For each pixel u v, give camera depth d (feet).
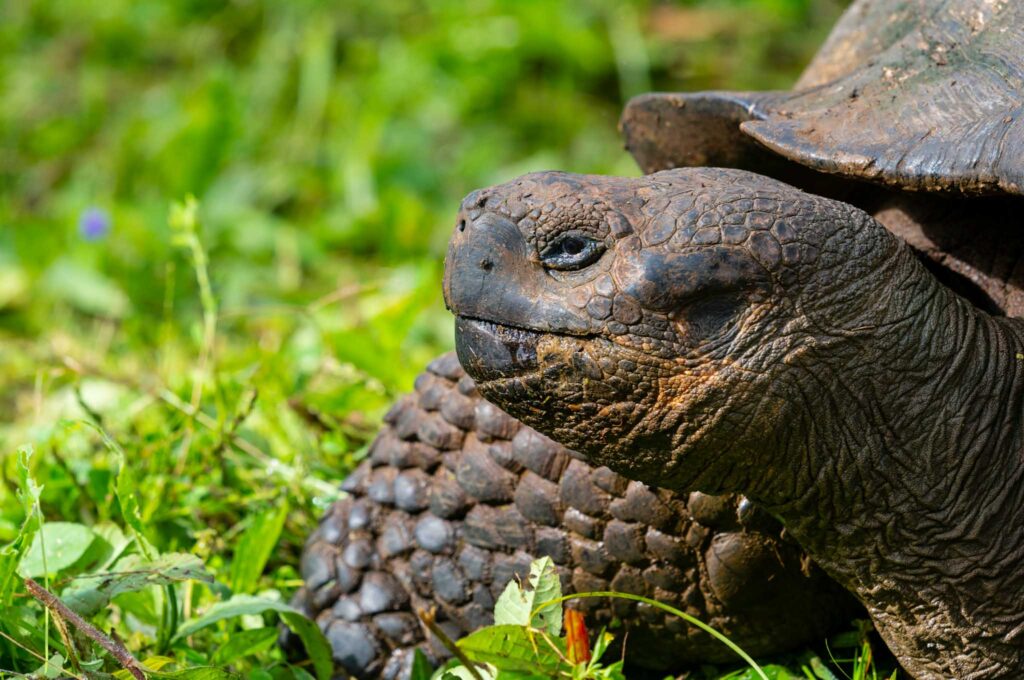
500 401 9.34
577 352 9.24
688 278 9.21
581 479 9.53
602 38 19.48
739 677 9.60
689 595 9.56
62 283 14.61
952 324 9.35
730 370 9.23
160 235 15.44
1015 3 9.52
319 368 10.79
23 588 9.62
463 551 9.69
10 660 9.50
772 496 9.36
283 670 9.68
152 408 10.75
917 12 9.75
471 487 9.64
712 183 9.29
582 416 9.29
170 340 11.01
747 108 9.66
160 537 10.09
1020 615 9.41
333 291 14.34
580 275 9.24
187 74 19.49
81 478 10.19
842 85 9.63
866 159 9.41
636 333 9.22
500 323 9.27
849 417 9.30
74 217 15.76
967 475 9.36
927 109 9.45
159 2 20.74
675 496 9.49
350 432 10.46
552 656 9.39
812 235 9.25
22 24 20.71
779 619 9.58
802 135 9.51
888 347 9.29
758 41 19.85
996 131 9.32
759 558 9.49
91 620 9.60
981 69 9.46
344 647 9.79
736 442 9.27
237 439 10.32
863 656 9.54
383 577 9.80
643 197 9.27
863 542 9.39
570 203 9.25
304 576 9.87
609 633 9.64
